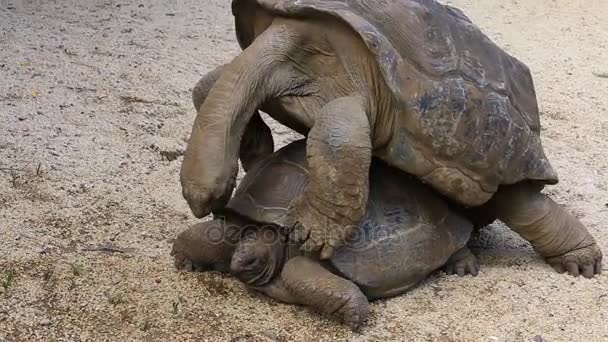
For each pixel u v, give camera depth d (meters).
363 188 3.96
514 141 4.39
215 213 4.28
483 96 4.31
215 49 8.20
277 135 6.55
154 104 6.82
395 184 4.46
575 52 9.06
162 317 4.10
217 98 4.10
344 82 4.25
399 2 4.29
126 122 6.41
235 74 4.14
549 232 4.68
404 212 4.37
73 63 7.41
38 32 8.07
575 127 7.10
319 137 3.95
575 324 4.25
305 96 4.34
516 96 4.55
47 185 5.38
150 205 5.28
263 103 4.27
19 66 7.18
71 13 8.77
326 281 3.99
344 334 4.03
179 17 9.05
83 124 6.29
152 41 8.22
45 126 6.16
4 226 4.86
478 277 4.61
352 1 4.22
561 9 10.56
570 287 4.58
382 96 4.19
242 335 3.99
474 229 5.04
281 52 4.22
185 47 8.16
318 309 4.06
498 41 9.26
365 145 3.94
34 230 4.86
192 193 4.02
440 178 4.28
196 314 4.14
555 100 7.69
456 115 4.21
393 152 4.27
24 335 3.93
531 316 4.29
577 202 5.72
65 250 4.70
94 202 5.24
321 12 4.12
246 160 4.79
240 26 4.67
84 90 6.89
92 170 5.64
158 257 4.67
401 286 4.31
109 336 3.95
